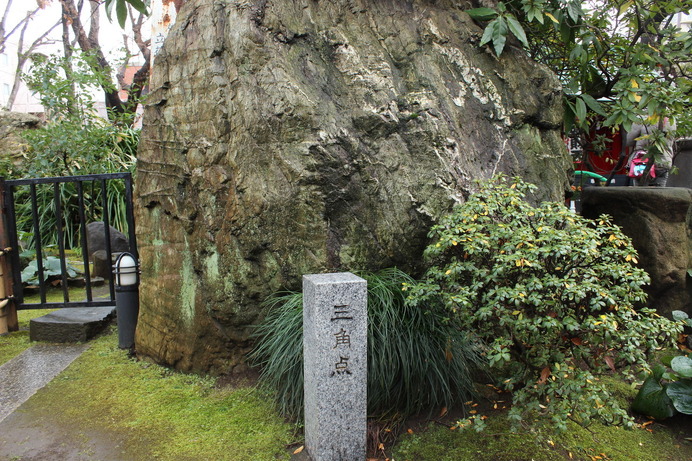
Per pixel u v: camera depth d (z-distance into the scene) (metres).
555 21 3.73
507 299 2.43
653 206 3.91
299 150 2.92
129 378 3.33
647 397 2.93
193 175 3.21
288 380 2.79
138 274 3.88
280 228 2.97
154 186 3.43
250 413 2.87
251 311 3.12
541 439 2.47
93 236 6.40
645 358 2.53
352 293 2.31
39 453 2.51
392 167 3.11
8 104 14.80
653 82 4.23
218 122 3.14
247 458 2.47
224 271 3.12
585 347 2.45
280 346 2.81
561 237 2.34
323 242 2.94
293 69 3.12
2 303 4.22
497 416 2.82
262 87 3.03
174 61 3.37
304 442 2.59
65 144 6.73
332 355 2.31
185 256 3.30
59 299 5.45
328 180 2.93
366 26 3.51
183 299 3.31
